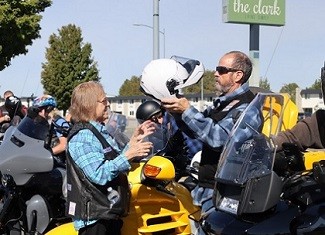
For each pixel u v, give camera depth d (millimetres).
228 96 3959
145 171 4191
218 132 3727
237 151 3219
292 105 4160
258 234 2969
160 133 4719
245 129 3297
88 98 3834
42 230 4973
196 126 3766
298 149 3293
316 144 3377
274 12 11289
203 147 4090
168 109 3842
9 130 5535
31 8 26672
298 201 3023
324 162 3029
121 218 3994
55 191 5062
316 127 3363
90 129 3809
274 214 3018
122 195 3801
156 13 14070
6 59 26531
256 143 3127
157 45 14117
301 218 2936
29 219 4977
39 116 5246
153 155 4629
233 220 3117
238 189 3088
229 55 4023
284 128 4062
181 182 4879
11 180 5055
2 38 25953
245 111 3420
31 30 26375
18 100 8492
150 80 4312
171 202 4531
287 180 3209
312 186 3027
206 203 3904
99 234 3758
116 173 3701
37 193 5086
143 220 4367
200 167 4109
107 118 4328
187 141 4793
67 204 3840
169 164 4172
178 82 4328
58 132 5391
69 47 45625
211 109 4164
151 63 4395
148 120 4395
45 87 45875
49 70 45594
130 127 4793
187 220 4602
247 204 2980
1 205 5250
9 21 25609
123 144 4582
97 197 3709
